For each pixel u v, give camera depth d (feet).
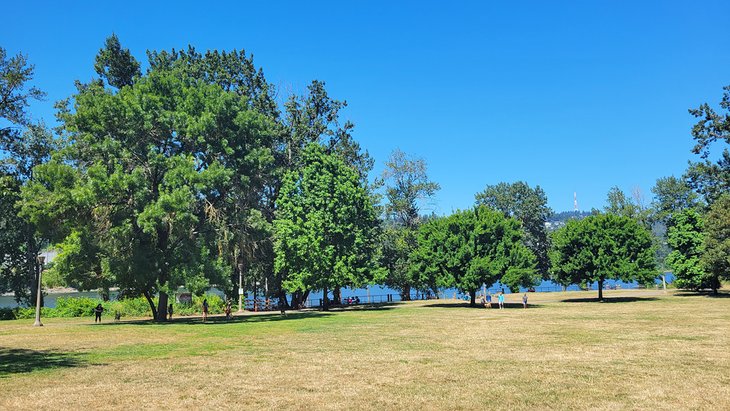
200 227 137.80
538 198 351.87
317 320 117.80
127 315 159.12
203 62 192.85
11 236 193.88
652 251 185.16
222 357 56.59
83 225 118.32
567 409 31.96
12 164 162.09
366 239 175.73
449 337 76.18
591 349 60.03
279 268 156.87
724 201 173.27
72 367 49.26
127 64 194.70
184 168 118.42
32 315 156.56
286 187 164.55
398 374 44.96
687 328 82.43
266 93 195.31
